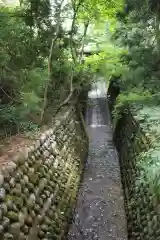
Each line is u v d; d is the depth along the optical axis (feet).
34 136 20.80
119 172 35.01
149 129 23.80
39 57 27.78
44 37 27.89
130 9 33.65
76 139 35.24
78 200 26.78
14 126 22.31
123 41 35.83
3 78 22.56
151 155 18.19
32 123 23.90
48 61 26.78
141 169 19.90
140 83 33.76
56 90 32.86
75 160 30.94
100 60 35.81
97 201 26.86
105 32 38.78
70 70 31.58
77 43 34.22
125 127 38.78
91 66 35.78
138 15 34.17
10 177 13.56
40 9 26.96
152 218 16.51
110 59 36.35
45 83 26.21
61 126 28.68
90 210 25.21
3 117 21.16
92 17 32.42
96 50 38.09
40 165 18.85
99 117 62.69
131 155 29.17
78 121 41.52
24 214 13.94
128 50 36.45
